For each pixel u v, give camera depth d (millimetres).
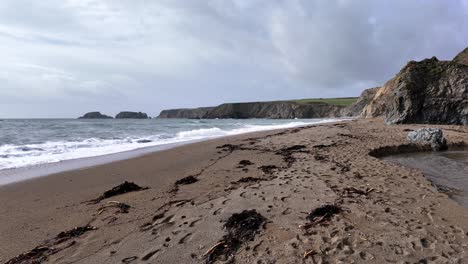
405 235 4113
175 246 3818
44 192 6367
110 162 10008
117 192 6168
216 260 3480
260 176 7531
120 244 3896
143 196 5895
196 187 6523
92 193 6270
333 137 16375
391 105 27688
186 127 34469
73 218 4820
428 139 13906
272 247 3762
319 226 4363
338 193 5969
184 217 4750
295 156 10500
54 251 3742
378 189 6344
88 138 19109
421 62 29953
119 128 31328
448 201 5648
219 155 11172
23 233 4281
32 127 29938
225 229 4273
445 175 8453
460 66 26938
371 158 10047
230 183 6836
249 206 5207
